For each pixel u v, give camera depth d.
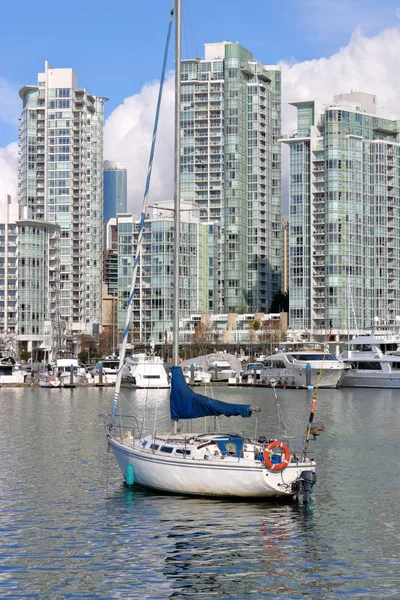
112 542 35.06
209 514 39.16
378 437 67.88
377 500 42.59
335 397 118.38
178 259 45.88
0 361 159.75
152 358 145.38
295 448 61.12
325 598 29.06
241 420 82.12
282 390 136.25
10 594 29.41
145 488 44.12
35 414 91.62
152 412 93.00
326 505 41.38
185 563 32.44
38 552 33.81
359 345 142.75
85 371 161.88
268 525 37.50
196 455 41.88
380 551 34.00
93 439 66.94
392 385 136.62
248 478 40.12
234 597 29.16
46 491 44.88
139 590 29.80
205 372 150.12
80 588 29.95
